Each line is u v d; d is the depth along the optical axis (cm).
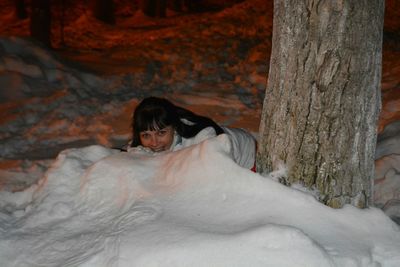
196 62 999
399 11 1359
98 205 335
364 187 304
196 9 2081
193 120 375
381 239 276
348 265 255
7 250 310
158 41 1188
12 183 504
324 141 296
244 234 256
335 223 281
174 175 324
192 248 257
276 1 305
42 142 623
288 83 301
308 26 290
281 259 245
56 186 365
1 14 1761
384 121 598
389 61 938
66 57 971
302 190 301
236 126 668
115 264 266
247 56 1041
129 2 2006
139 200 316
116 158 361
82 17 1617
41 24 1109
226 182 302
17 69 819
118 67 952
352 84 289
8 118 686
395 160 470
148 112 357
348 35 284
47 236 319
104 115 714
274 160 311
